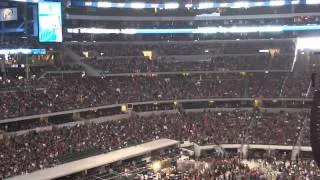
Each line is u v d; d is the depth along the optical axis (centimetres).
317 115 1834
